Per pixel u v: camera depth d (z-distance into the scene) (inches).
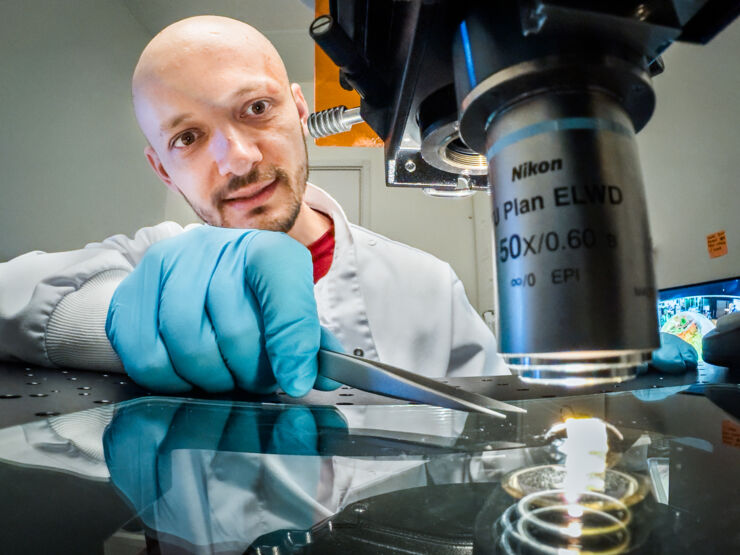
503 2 10.2
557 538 8.5
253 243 27.0
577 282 9.2
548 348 9.2
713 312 36.9
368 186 106.5
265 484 11.3
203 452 13.5
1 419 15.9
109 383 25.2
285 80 39.6
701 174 38.3
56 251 56.6
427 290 50.4
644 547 8.1
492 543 8.3
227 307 24.8
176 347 24.0
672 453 13.3
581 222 9.4
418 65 12.4
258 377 24.1
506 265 10.1
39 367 30.8
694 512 9.6
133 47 74.7
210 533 8.8
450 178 21.7
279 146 37.5
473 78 10.7
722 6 10.4
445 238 103.6
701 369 29.1
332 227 53.7
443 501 10.4
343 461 13.0
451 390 17.7
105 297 32.0
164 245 29.4
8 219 49.8
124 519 9.2
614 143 9.8
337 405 20.7
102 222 65.7
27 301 32.6
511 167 10.1
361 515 9.7
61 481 11.1
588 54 9.6
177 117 34.8
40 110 54.6
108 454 13.1
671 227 42.1
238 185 36.9
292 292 24.5
